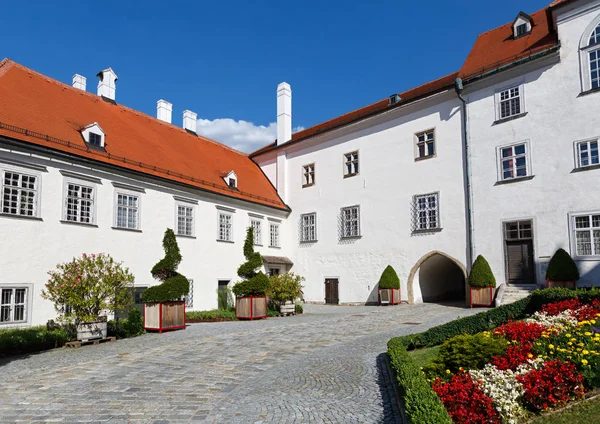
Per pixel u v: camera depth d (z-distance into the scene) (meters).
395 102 25.77
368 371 8.83
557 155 18.02
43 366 10.09
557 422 5.53
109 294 13.83
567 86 17.97
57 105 19.30
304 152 29.02
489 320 11.46
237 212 24.92
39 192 15.47
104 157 18.05
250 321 18.45
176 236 20.92
